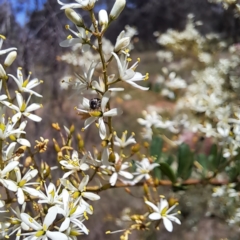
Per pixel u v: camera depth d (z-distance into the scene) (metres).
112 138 0.10
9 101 0.09
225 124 0.16
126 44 0.09
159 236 0.23
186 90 0.27
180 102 0.23
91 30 0.09
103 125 0.09
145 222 0.12
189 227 0.22
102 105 0.09
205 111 0.18
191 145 0.20
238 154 0.14
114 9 0.08
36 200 0.10
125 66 0.09
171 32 0.25
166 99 0.27
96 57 0.20
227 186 0.14
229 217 0.16
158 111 0.24
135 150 0.10
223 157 0.15
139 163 0.12
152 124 0.19
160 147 0.15
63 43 0.09
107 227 0.27
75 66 0.20
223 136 0.14
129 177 0.10
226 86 0.21
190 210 0.18
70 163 0.09
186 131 0.21
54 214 0.08
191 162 0.14
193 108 0.19
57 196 0.09
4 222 0.09
